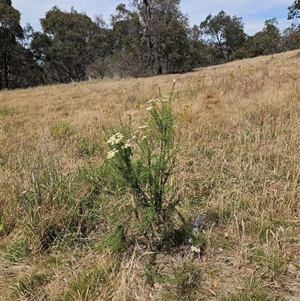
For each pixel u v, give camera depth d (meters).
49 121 6.68
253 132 4.06
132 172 2.12
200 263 2.11
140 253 2.23
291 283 1.89
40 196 2.65
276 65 15.64
